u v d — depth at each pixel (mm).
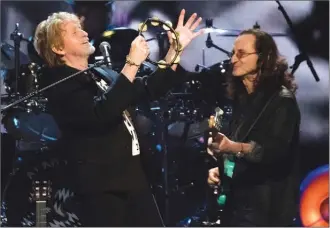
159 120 13703
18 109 13273
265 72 9703
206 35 14523
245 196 9539
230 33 14133
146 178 8234
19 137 13219
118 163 8016
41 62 13383
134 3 14320
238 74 9789
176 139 13914
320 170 14227
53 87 8148
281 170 9539
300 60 14273
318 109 14625
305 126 14641
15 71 13422
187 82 13828
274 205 9492
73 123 8047
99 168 8016
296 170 9875
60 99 8055
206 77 13758
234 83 9992
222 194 9766
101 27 14148
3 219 12750
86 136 8062
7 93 13414
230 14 14656
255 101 9656
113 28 13438
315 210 13719
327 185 13938
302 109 14656
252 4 14641
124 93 7711
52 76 8234
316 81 14430
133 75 7836
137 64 7855
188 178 13875
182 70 13742
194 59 14617
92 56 12562
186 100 13836
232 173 9695
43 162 12648
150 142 13602
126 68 7844
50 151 12680
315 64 14594
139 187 8062
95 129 7996
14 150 13539
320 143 14562
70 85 8047
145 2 14391
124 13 14312
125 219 8047
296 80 14562
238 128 9695
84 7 14141
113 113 7730
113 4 14227
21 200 12773
